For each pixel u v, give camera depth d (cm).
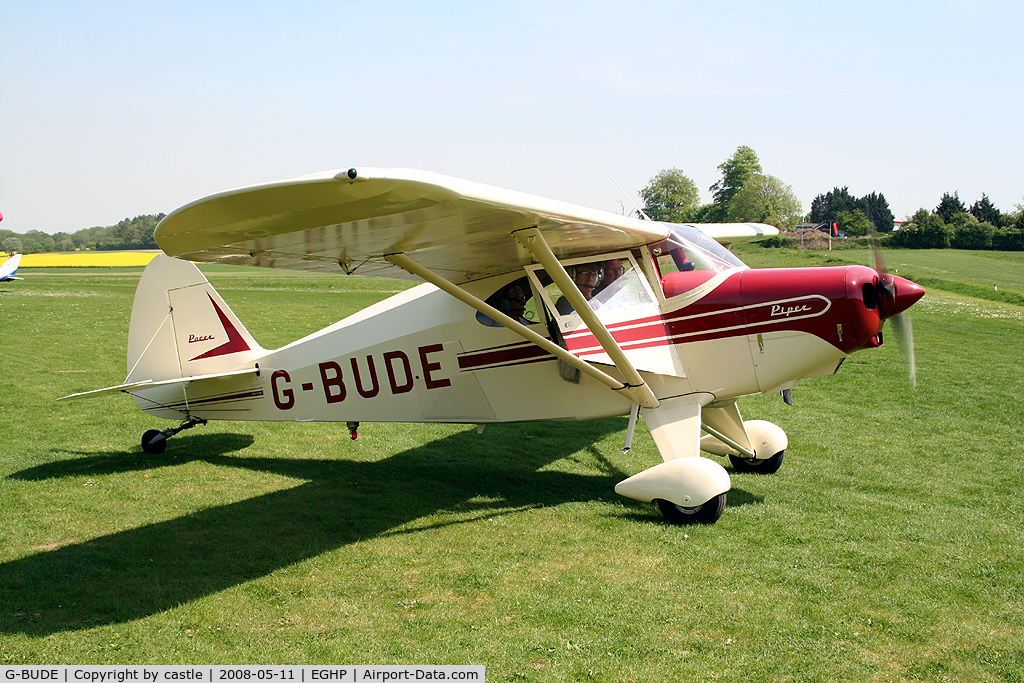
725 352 522
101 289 2912
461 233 408
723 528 469
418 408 608
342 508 524
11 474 598
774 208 7681
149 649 321
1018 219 5894
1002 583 381
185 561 421
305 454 690
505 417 584
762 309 511
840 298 491
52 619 349
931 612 347
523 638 326
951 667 299
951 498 536
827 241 4894
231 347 660
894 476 598
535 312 554
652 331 533
